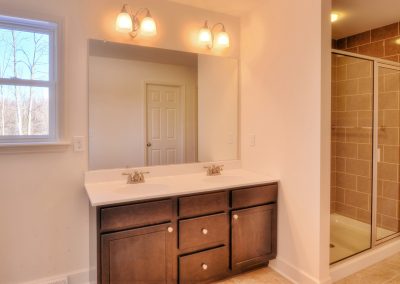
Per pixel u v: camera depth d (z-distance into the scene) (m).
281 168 2.20
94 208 2.02
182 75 2.37
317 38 1.87
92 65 2.00
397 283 2.05
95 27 2.00
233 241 2.02
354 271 2.20
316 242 1.91
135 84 2.18
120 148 2.13
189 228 1.83
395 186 2.76
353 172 2.86
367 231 2.67
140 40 2.18
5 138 1.79
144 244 1.69
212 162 2.54
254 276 2.16
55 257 1.91
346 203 2.93
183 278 1.83
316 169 1.90
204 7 2.41
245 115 2.61
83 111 1.97
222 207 1.96
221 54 2.55
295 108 2.06
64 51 1.88
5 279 1.78
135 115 2.19
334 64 2.74
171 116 2.34
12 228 1.79
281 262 2.19
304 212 2.00
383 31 2.87
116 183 2.04
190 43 2.40
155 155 2.29
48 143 1.83
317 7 1.87
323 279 1.91
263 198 2.15
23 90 1.83
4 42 1.77
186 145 2.42
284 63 2.15
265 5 2.32
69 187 1.94
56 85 1.88
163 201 1.73
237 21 2.62
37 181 1.84
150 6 2.20
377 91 2.64
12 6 1.73
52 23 1.84
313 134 1.92
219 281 2.08
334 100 2.96
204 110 2.49
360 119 2.75
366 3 2.36
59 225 1.92
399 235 2.69
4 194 1.76
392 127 2.75
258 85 2.43
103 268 1.58
